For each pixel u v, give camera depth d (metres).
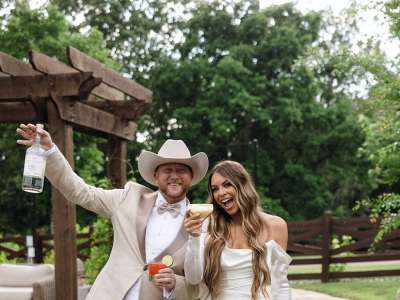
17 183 21.55
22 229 24.77
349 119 27.23
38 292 6.82
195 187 24.75
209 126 27.14
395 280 12.40
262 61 27.97
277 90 27.03
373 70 6.04
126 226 3.82
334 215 27.67
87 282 8.52
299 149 28.66
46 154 3.63
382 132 6.16
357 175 28.17
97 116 7.39
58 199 6.34
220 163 3.65
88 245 11.85
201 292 3.57
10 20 18.42
